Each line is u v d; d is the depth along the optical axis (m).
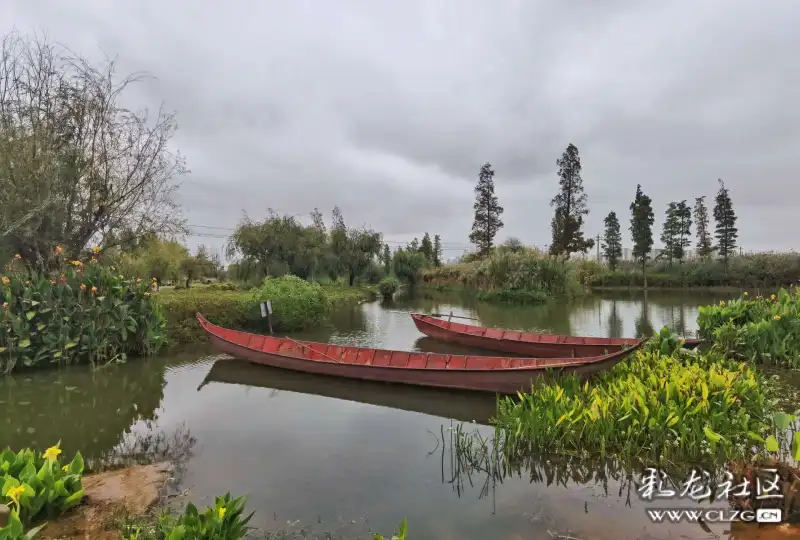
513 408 6.44
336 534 4.06
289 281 17.09
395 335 16.39
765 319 11.00
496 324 18.92
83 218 12.82
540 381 7.46
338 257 34.09
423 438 6.45
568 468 5.39
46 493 4.04
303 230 30.75
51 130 12.12
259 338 11.56
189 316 13.77
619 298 31.95
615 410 5.94
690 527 4.16
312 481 5.10
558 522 4.27
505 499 4.72
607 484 5.03
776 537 3.87
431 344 14.73
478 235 49.69
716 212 46.16
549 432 5.71
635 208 44.97
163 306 13.19
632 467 5.30
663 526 4.18
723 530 4.08
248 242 27.83
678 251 49.12
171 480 5.09
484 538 4.02
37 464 4.48
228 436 6.52
